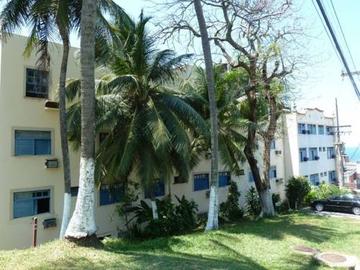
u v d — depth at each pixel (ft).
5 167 51.49
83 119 33.94
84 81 33.96
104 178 54.70
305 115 132.36
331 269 35.83
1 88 51.62
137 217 61.00
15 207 52.47
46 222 54.75
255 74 71.31
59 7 44.96
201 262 32.40
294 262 37.32
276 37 68.69
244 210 90.27
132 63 53.31
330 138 153.38
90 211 33.73
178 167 56.54
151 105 52.16
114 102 52.26
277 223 61.67
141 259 31.40
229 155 66.18
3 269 27.20
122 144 52.95
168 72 53.83
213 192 50.75
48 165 55.83
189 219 61.77
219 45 69.51
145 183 52.08
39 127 55.72
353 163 200.34
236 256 38.14
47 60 51.44
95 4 34.73
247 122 68.85
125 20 50.29
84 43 34.04
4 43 50.85
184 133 51.60
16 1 45.60
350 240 50.49
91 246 33.19
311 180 132.67
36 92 55.93
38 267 27.58
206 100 64.64
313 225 60.95
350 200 91.25
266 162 77.30
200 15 49.39
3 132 51.55
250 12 63.93
